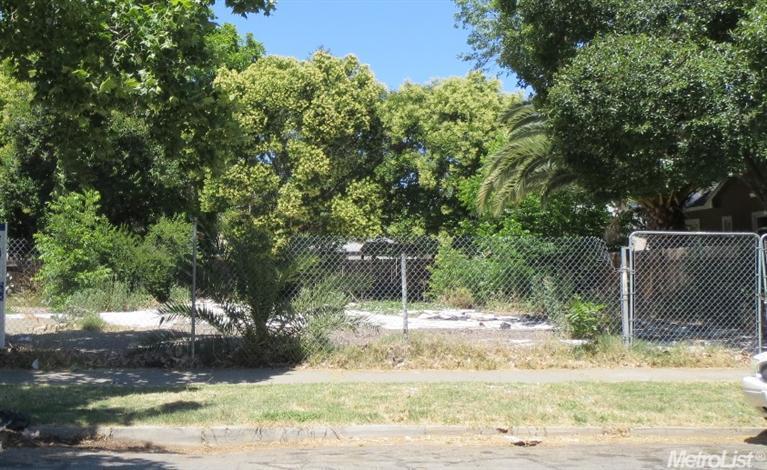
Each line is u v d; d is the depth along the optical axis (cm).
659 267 1469
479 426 809
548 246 1557
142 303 2070
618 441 792
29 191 2488
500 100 2912
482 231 2248
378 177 2764
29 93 2459
